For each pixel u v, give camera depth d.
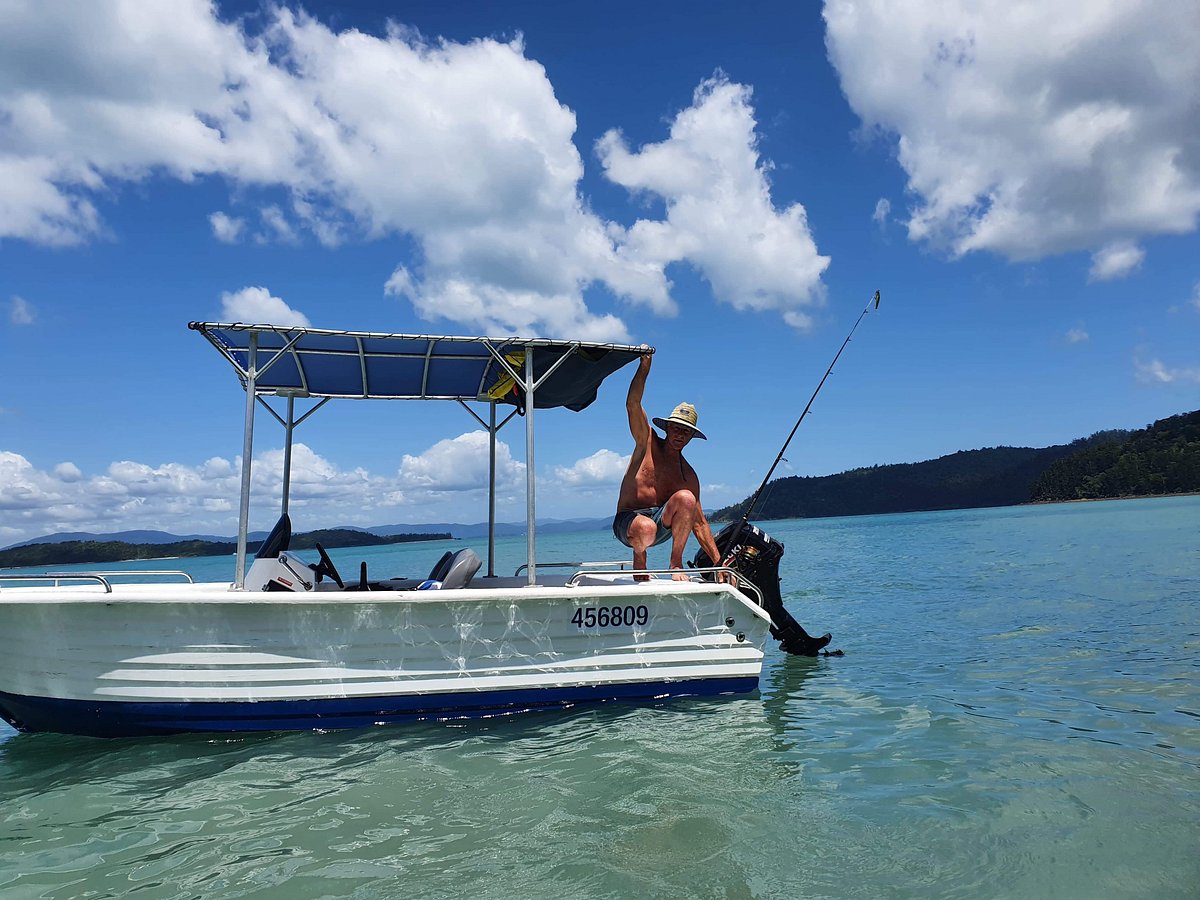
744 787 3.79
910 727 4.87
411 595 4.79
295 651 4.65
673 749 4.42
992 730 4.75
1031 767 4.01
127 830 3.37
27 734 4.87
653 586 5.33
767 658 7.86
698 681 5.45
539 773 4.02
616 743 4.54
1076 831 3.19
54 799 3.75
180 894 2.77
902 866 2.91
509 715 5.03
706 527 6.05
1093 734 4.60
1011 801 3.54
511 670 5.02
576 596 5.12
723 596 5.50
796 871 2.88
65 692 4.52
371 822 3.41
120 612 4.48
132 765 4.23
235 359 5.43
